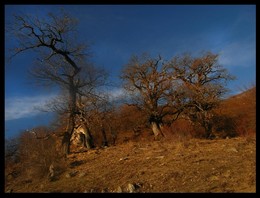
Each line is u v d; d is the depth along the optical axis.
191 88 41.22
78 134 36.06
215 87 39.59
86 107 29.38
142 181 15.22
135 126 43.06
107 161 20.17
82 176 17.36
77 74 27.66
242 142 20.77
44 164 18.75
